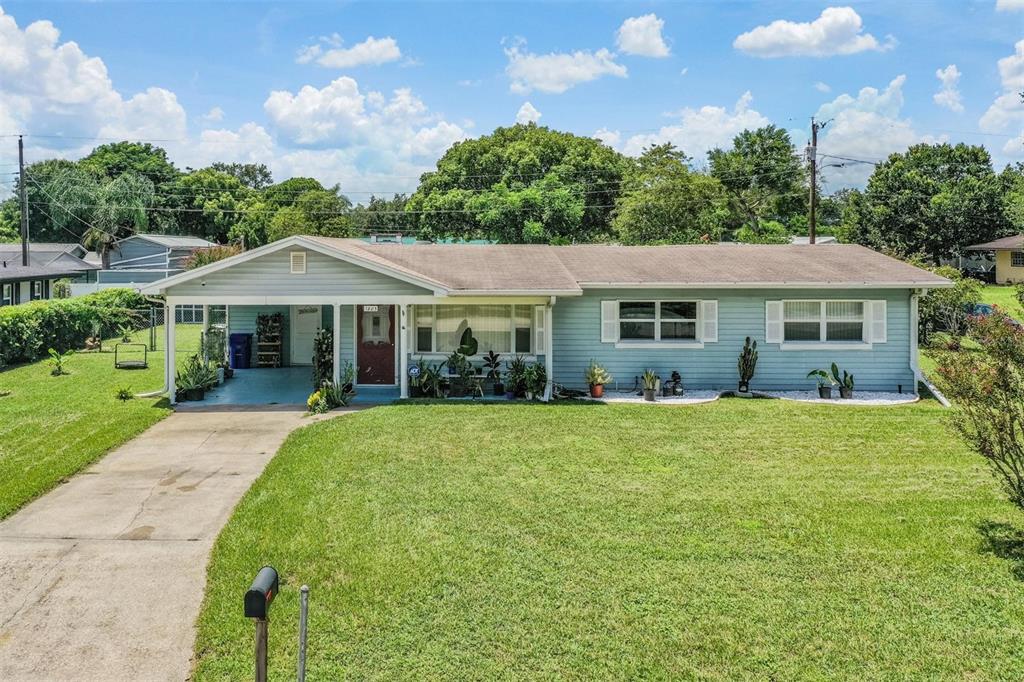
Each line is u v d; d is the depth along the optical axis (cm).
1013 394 744
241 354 2014
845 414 1438
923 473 1032
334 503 889
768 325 1706
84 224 6338
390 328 1708
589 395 1655
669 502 898
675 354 1714
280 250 1541
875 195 5738
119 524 838
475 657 552
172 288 1538
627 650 560
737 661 546
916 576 687
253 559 725
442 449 1148
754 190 6372
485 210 6022
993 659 547
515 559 724
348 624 600
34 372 2000
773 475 1020
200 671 538
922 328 2239
